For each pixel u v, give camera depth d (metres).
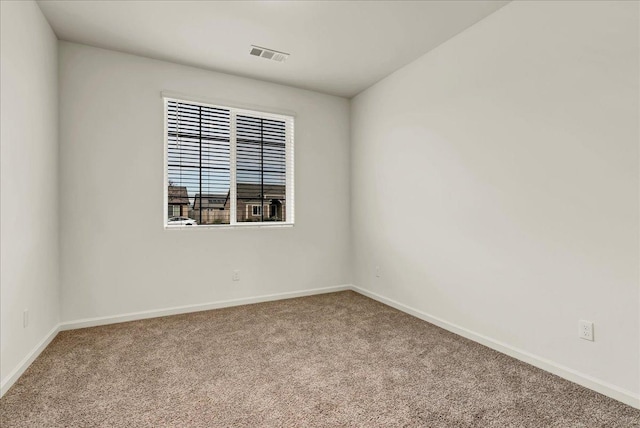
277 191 3.96
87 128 2.94
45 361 2.26
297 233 3.99
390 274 3.61
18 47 2.04
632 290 1.74
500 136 2.41
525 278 2.25
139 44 2.93
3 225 1.85
